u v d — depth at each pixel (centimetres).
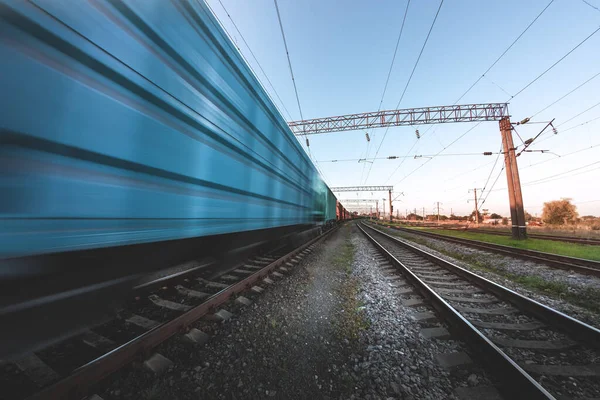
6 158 112
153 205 197
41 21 126
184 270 332
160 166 202
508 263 806
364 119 1698
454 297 469
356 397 213
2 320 143
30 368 191
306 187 845
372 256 898
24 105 118
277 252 822
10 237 114
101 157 155
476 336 283
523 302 409
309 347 283
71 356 222
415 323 352
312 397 212
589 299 472
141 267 242
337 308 399
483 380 236
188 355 247
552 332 334
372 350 278
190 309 290
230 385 217
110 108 160
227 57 312
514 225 1387
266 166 453
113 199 164
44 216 127
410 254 985
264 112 442
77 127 141
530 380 206
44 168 127
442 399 212
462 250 1123
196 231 251
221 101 297
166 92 208
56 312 173
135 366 215
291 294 441
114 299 225
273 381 227
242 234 432
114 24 165
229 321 318
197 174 250
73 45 140
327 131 1767
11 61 115
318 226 1300
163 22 206
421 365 255
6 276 132
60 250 133
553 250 1034
